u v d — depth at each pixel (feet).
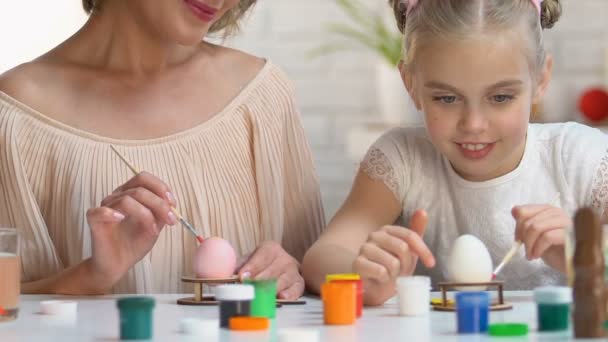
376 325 3.66
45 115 6.01
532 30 5.29
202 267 4.61
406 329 3.53
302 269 5.40
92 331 3.58
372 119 11.85
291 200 6.70
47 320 3.92
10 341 3.35
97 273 5.11
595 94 10.32
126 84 6.23
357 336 3.35
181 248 6.05
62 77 6.19
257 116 6.46
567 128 5.99
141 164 6.00
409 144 6.06
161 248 5.99
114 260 5.08
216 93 6.46
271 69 6.75
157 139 6.08
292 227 6.66
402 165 5.99
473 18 5.08
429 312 4.11
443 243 5.99
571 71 11.27
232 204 6.25
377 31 11.22
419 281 4.00
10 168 5.86
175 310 4.24
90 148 5.97
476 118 5.13
